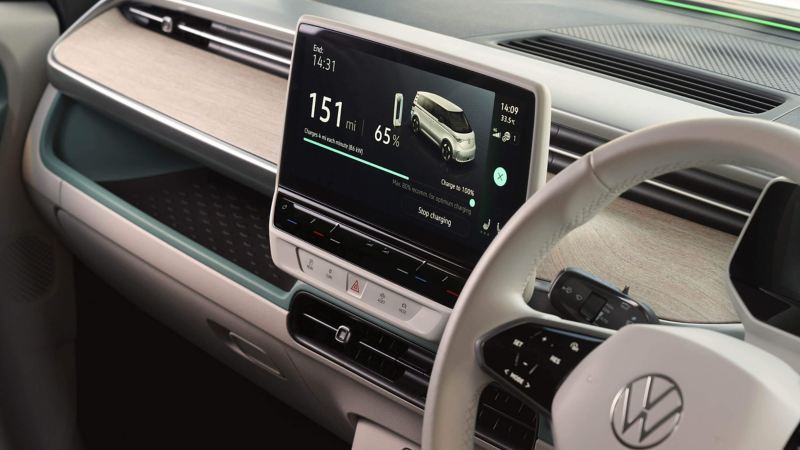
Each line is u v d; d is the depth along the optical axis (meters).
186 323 1.69
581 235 1.17
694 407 0.64
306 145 1.17
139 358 2.06
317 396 1.44
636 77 1.38
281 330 1.36
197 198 1.72
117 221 1.65
